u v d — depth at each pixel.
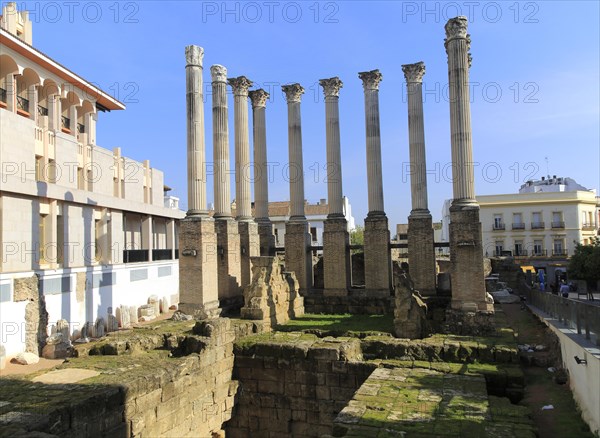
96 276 32.16
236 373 19.09
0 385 13.45
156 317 38.44
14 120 27.05
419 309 19.09
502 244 62.22
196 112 24.17
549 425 11.72
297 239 29.05
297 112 30.62
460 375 15.11
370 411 11.95
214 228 24.42
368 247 27.14
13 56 32.16
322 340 19.05
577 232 60.16
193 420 16.36
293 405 18.14
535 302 25.91
